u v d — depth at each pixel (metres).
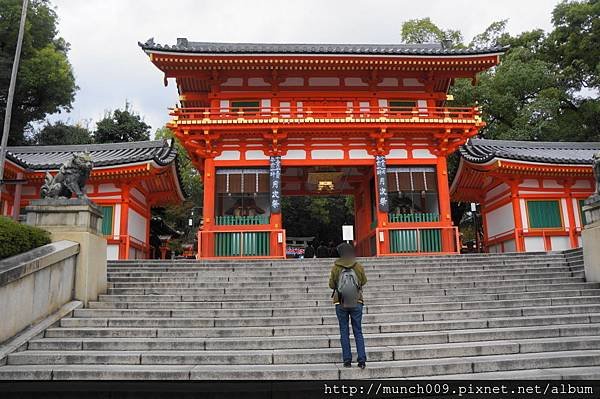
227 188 20.83
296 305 11.77
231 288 12.82
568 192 23.45
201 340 9.13
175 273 14.58
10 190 21.58
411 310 11.31
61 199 11.88
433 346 8.82
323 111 21.73
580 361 8.10
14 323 8.95
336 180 25.20
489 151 24.34
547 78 35.34
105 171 21.30
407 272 14.45
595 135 36.66
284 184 26.98
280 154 21.14
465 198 27.75
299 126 20.44
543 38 41.28
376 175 20.98
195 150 21.11
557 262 15.65
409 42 38.34
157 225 32.12
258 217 20.39
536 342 8.88
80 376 7.57
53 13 41.16
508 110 35.00
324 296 12.41
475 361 7.93
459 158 25.83
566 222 23.08
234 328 9.85
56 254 10.43
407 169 21.44
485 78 36.31
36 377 7.57
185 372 7.54
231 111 22.14
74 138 42.69
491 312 10.77
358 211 26.61
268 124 20.31
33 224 11.67
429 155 21.56
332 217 53.88
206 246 19.83
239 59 20.61
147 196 26.33
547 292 12.31
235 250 19.88
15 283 9.01
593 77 37.44
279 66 21.33
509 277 14.05
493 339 9.38
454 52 20.91
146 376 7.54
